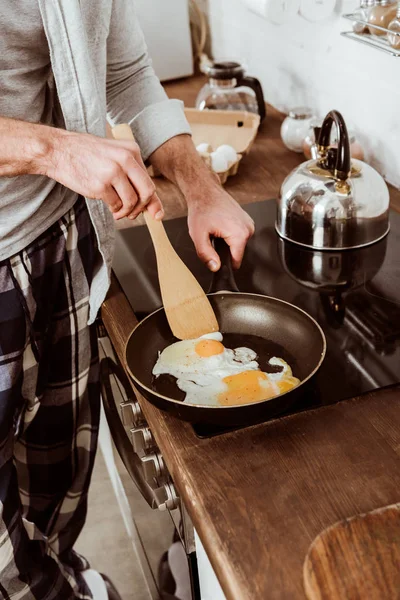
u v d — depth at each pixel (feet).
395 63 4.66
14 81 3.29
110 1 3.60
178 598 3.75
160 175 5.30
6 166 3.18
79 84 3.38
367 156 5.30
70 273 3.92
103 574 5.97
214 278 3.99
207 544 2.37
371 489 2.48
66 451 4.68
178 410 2.68
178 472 2.64
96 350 4.39
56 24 3.20
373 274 3.98
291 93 6.29
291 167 5.42
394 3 4.25
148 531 4.36
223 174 5.08
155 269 4.09
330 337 3.38
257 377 3.02
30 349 3.96
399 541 2.19
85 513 5.23
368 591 2.05
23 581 4.29
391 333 3.40
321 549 2.18
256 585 2.17
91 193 3.19
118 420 4.25
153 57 7.32
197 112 6.01
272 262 4.14
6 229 3.46
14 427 4.24
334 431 2.75
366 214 4.18
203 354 3.17
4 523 4.00
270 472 2.58
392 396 2.93
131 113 4.42
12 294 3.65
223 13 7.32
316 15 5.26
